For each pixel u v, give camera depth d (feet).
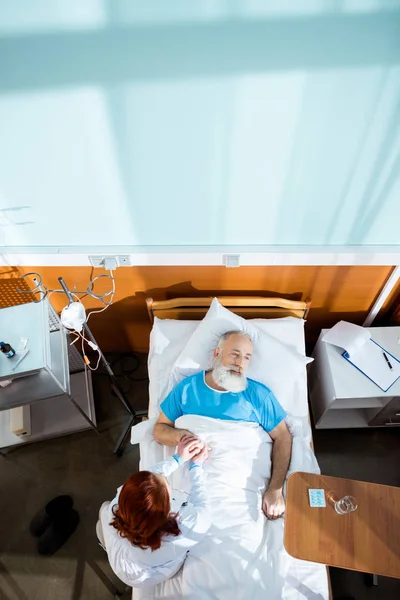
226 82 4.02
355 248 5.99
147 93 4.11
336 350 6.88
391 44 3.69
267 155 4.71
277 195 5.23
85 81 4.00
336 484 5.00
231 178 4.99
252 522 5.31
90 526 6.91
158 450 6.05
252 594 4.73
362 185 5.08
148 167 4.85
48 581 6.49
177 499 4.90
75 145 4.59
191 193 5.20
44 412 7.82
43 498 7.22
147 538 4.21
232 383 5.90
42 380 6.03
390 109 4.21
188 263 6.17
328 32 3.63
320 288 6.99
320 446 7.63
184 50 3.77
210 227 5.71
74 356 8.03
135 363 8.73
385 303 7.40
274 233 5.82
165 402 6.25
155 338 6.83
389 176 4.95
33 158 4.74
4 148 4.61
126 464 7.52
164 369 6.65
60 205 5.36
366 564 4.51
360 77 3.95
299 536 4.68
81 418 7.77
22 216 5.52
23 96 4.12
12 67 3.89
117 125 4.39
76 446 7.71
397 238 5.90
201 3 3.46
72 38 3.68
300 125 4.39
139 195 5.23
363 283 6.84
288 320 6.88
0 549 6.76
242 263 6.16
